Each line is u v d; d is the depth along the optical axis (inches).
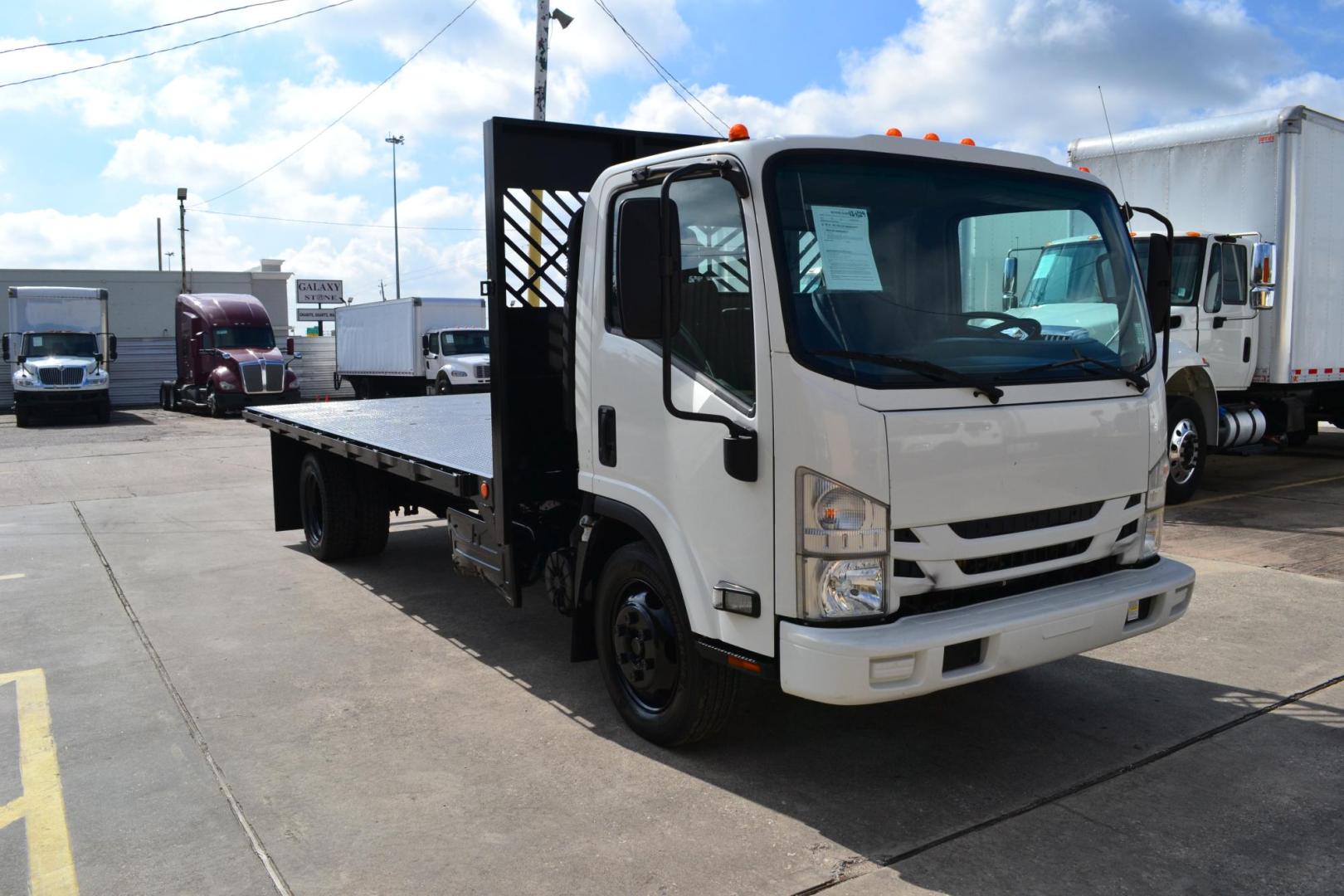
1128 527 159.3
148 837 141.9
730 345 142.9
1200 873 128.3
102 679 210.2
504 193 189.3
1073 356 154.9
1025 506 143.5
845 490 131.0
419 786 156.6
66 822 146.6
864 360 134.9
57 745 175.2
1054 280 158.7
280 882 129.3
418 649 228.4
